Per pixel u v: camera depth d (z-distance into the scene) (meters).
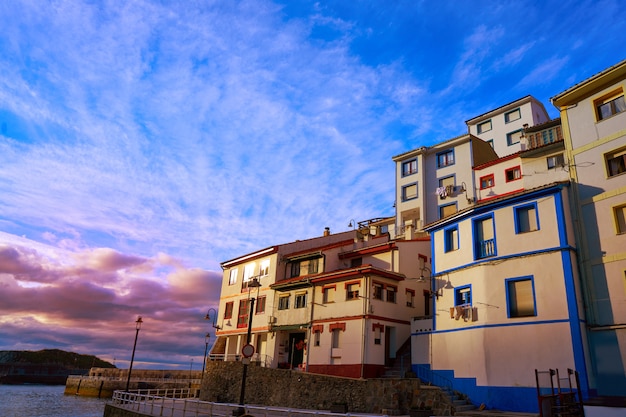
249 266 40.88
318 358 29.16
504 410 18.47
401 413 20.28
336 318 28.97
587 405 13.38
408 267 31.36
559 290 18.23
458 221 23.55
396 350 28.09
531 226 20.19
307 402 25.39
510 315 19.50
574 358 16.98
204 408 26.98
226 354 40.25
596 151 19.91
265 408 16.28
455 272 22.98
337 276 29.61
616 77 19.81
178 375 84.94
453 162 40.34
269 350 33.94
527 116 45.03
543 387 17.53
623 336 16.67
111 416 28.53
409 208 42.50
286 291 34.34
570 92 21.28
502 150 46.22
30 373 147.75
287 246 38.03
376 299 28.09
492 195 35.78
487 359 19.73
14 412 50.75
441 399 18.97
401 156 44.50
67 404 62.19
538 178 27.52
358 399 22.50
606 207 18.83
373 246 32.72
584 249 18.92
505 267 20.33
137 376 84.44
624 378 16.30
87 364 183.00
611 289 17.70
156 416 22.73
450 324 22.42
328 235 40.62
